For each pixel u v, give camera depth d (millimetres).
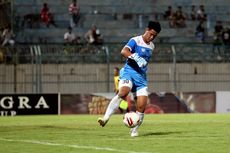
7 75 70188
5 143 28172
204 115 62344
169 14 87688
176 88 73938
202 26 86000
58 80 72188
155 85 73688
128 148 25344
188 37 86438
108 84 71625
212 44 77938
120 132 35188
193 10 88438
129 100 65250
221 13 90812
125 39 85688
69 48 70625
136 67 30922
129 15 88375
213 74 75312
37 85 68938
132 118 30047
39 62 68875
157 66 73625
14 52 70000
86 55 70500
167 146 26172
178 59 74625
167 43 76000
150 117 57469
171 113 68250
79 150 24656
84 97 66812
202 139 29703
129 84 30922
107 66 71062
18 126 42188
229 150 24656
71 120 52719
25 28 83875
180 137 30984
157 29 30922
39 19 85000
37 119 55188
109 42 81750
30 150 24984
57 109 65875
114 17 87812
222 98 70062
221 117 57125
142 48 31000
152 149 24969
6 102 64188
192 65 74750
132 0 90250
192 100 69312
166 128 38750
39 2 87312
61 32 84625
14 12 84312
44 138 31016
